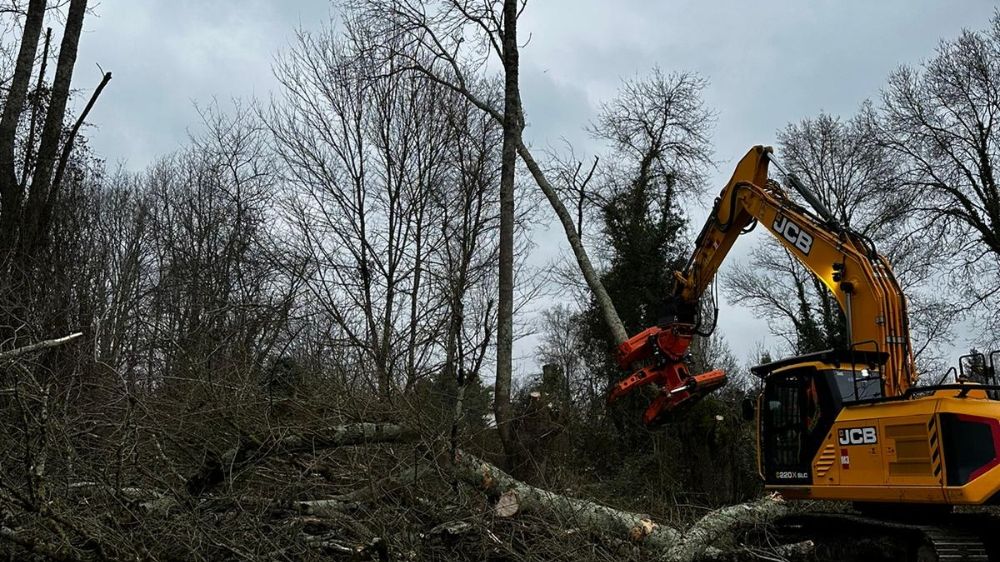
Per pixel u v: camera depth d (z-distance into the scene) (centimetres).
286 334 1036
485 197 1770
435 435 684
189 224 1964
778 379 909
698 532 692
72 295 978
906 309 830
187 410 645
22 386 559
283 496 614
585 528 657
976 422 693
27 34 980
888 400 771
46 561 490
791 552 746
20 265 877
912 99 2239
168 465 592
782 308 2875
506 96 1189
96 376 716
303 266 1322
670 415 1021
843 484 802
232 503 586
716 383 1023
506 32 1214
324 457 664
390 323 1353
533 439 954
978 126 2183
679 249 2208
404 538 591
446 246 1681
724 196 1056
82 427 635
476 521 623
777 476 890
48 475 536
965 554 706
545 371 1427
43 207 949
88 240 1359
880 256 859
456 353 937
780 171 970
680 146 2303
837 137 2520
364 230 1672
